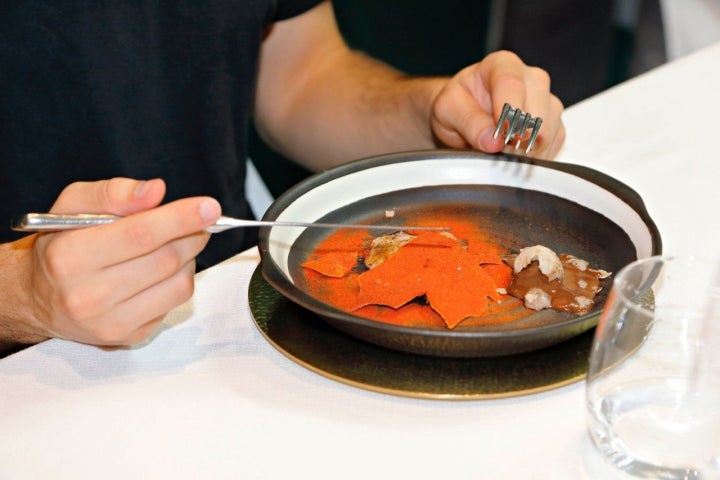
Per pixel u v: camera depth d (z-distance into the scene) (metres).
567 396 0.73
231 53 1.16
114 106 1.09
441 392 0.71
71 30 1.05
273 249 0.80
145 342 0.78
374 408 0.72
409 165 0.90
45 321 0.78
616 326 0.67
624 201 0.84
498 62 0.99
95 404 0.73
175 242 0.75
